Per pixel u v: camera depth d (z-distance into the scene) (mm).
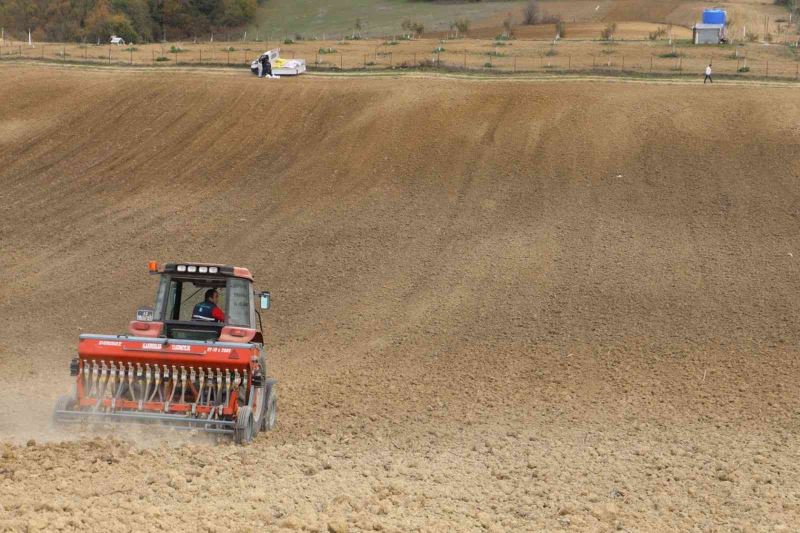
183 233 80812
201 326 29828
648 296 63750
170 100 124875
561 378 45625
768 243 75625
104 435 27031
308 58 155625
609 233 79125
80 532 18250
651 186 92500
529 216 84562
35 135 112625
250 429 28156
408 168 99875
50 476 22703
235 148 108625
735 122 110625
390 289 66375
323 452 29312
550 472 27922
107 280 68000
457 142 107438
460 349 52438
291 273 70312
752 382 44688
